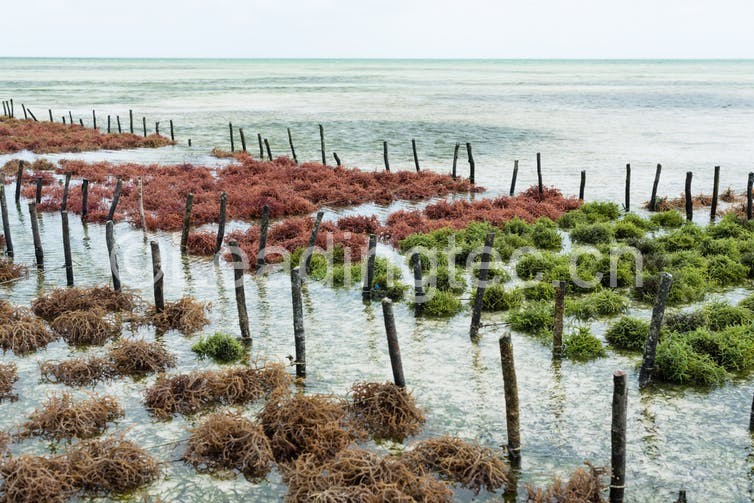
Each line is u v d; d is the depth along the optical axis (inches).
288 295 740.0
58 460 395.2
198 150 1973.4
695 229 941.2
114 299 679.1
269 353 584.7
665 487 395.9
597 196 1327.5
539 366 556.7
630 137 2255.2
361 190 1309.1
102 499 386.0
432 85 6151.6
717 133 2362.2
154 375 542.0
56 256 882.8
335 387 520.7
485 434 453.7
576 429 458.9
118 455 403.9
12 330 588.1
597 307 674.2
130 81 6555.1
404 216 1092.5
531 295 719.7
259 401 500.1
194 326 636.1
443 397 505.4
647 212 1186.6
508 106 3587.6
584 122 2743.6
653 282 721.6
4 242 925.8
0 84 5723.4
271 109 3334.2
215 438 424.8
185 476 408.5
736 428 458.9
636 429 459.2
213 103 3725.4
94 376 530.3
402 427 456.8
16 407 487.8
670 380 527.8
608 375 539.8
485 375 542.0
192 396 487.8
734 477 405.1
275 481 404.2
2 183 843.4
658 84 6166.3
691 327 601.9
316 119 2827.3
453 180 1418.6
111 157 1804.9
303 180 1416.1
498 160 1784.0
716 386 518.6
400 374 476.4
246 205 1178.0
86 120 2751.0
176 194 1254.3
